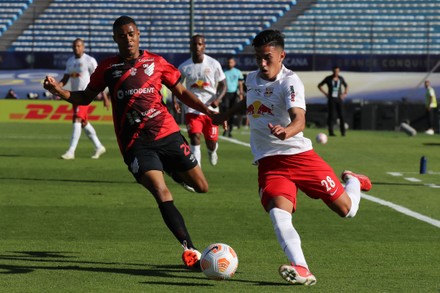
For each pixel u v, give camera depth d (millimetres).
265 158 25609
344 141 94812
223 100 103812
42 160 66500
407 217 38469
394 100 128875
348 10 151250
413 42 146750
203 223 36156
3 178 53438
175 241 31656
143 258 28094
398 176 57219
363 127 125062
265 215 38719
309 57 130750
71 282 23922
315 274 25688
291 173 25406
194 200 43750
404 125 108062
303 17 151625
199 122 52594
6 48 155000
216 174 57344
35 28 155375
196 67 53188
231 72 103812
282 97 25141
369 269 26625
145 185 26844
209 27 152625
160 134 27375
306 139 25734
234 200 43906
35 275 24938
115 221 36500
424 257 28875
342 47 148500
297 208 41188
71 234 33094
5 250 29375
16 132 103188
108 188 48781
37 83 133875
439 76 128500
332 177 25625
